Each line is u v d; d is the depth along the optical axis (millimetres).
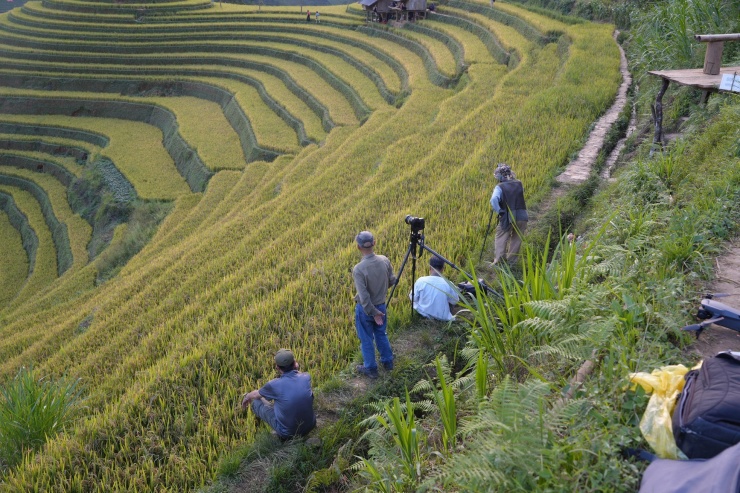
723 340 5207
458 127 20703
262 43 62688
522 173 13602
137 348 12594
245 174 34688
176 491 6367
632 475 3727
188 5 76438
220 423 7281
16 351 19062
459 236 10844
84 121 58906
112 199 40625
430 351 7754
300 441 6484
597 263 7277
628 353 4855
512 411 4070
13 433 8133
